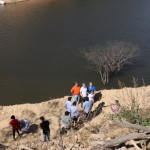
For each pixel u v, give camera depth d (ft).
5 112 60.54
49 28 153.69
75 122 50.08
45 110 60.08
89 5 188.03
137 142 30.60
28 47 132.05
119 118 36.83
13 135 52.29
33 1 203.31
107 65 109.50
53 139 48.19
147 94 47.24
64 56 122.42
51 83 104.01
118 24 154.81
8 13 181.27
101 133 36.91
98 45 129.39
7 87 102.58
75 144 36.60
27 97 96.89
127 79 106.01
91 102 52.26
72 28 152.87
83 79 106.22
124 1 191.62
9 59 121.49
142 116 35.32
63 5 191.31
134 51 117.39
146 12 169.99
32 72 111.34
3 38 142.20
